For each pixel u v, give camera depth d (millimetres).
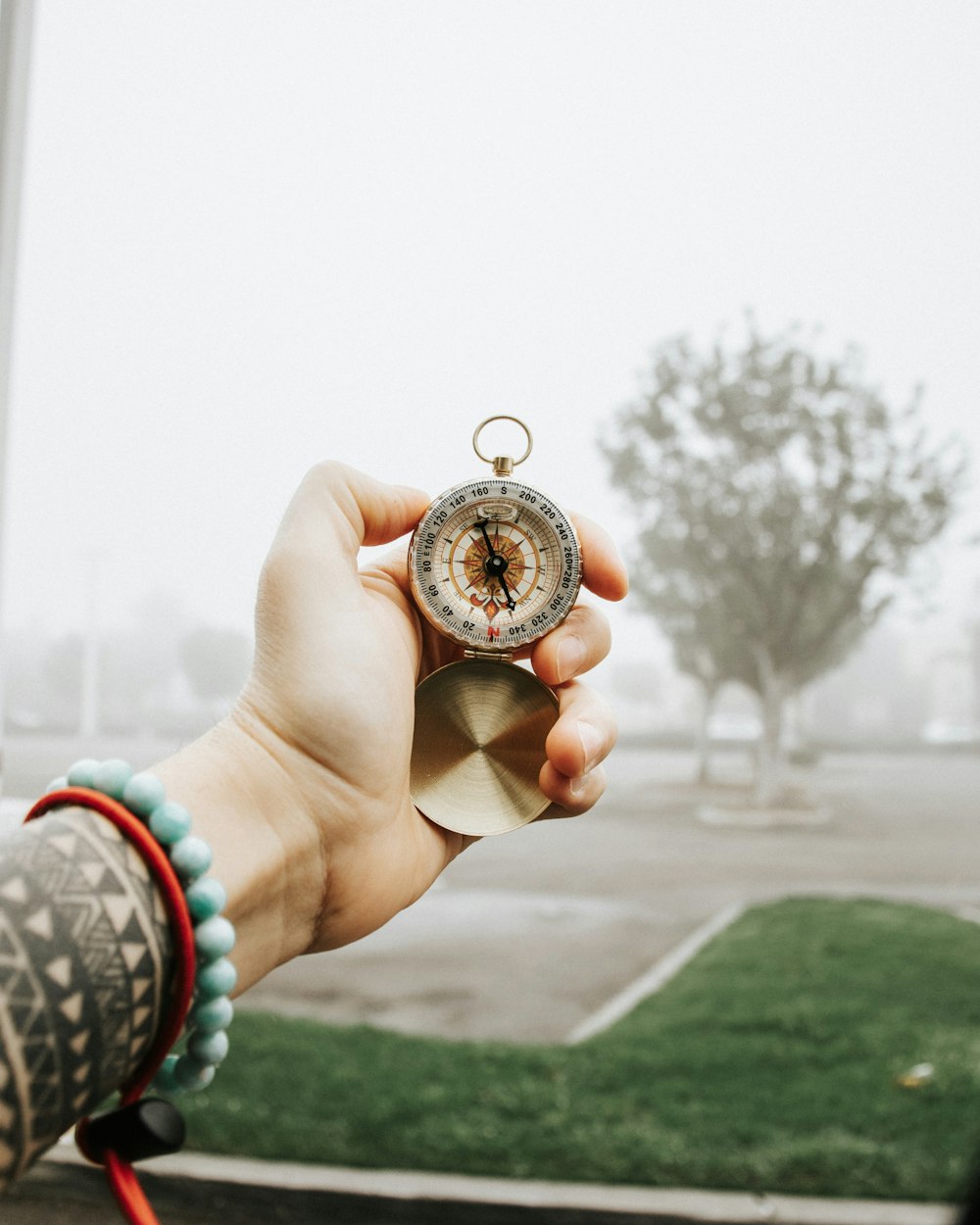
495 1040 5551
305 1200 3912
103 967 643
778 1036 5258
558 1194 3900
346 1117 4402
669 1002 5809
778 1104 4488
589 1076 4820
